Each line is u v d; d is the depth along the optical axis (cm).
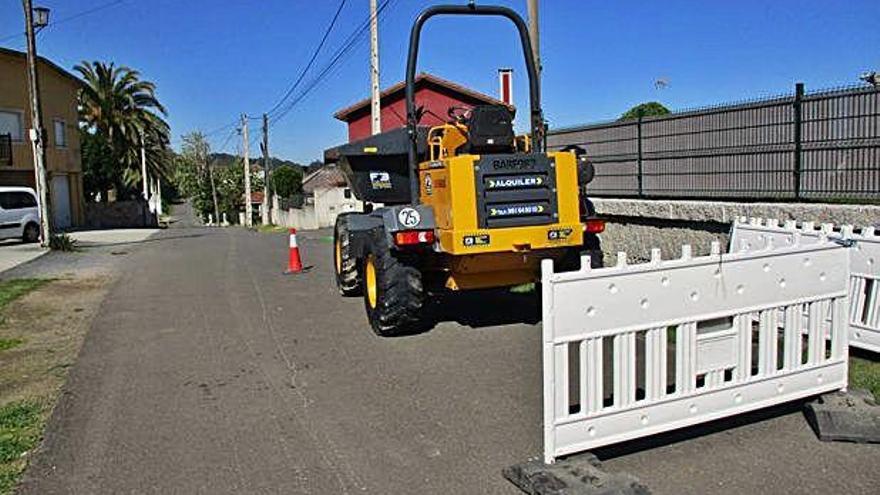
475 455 454
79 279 1295
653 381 443
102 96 5191
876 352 610
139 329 848
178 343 773
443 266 763
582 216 766
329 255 1702
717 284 459
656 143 1062
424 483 418
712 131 952
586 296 416
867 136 746
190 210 10119
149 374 654
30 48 1948
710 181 961
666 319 443
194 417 538
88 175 5425
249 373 652
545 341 409
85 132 5450
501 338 752
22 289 1163
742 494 390
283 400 573
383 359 685
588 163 779
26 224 2245
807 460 430
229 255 1738
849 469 417
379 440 484
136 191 5819
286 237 2588
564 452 419
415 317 764
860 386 548
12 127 2922
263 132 5297
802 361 557
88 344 774
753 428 480
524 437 480
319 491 412
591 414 425
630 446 457
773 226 728
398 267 755
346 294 1057
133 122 5259
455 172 689
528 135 804
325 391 593
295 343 761
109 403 573
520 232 705
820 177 801
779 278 485
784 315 500
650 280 436
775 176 859
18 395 594
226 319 899
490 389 583
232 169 7619
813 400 514
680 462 432
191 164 8094
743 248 612
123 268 1473
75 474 441
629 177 1130
